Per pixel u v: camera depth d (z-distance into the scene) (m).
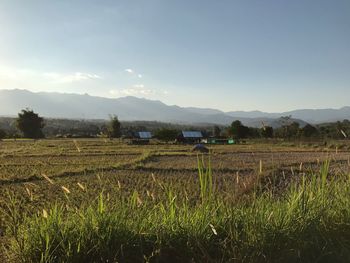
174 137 83.38
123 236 4.72
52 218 4.85
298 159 34.12
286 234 4.93
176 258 4.74
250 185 7.28
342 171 9.05
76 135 107.50
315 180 6.62
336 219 5.61
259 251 4.70
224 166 26.73
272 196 6.52
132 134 93.69
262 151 48.16
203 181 5.77
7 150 50.38
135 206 5.53
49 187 17.98
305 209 5.46
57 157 40.44
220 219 5.25
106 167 27.80
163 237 4.79
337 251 5.05
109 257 4.51
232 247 4.75
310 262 4.89
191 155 42.09
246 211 5.43
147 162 33.59
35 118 106.62
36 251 4.54
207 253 4.66
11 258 4.73
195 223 5.00
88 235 4.64
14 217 5.36
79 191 15.85
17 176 22.78
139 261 4.64
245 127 94.00
